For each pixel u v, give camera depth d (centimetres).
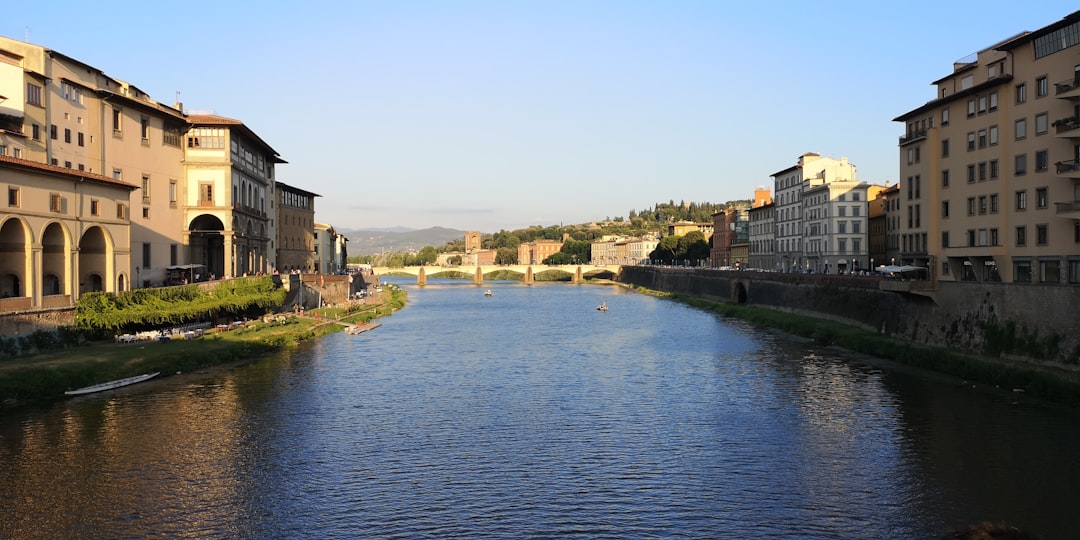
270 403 5803
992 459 4341
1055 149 6619
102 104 8588
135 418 5244
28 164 6381
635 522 3525
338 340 9844
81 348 7006
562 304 17200
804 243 15700
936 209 8456
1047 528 3422
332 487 3962
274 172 13712
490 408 5728
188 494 3834
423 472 4209
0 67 7131
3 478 4022
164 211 9881
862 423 5156
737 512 3644
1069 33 6431
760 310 12656
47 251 7012
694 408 5697
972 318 7212
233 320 10100
